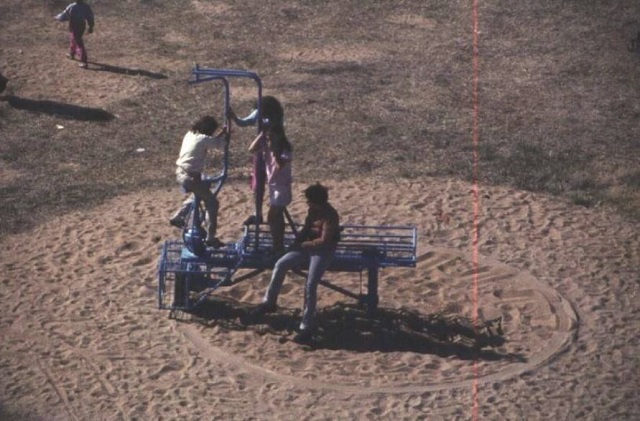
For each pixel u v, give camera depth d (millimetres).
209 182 50125
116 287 52844
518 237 59844
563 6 104438
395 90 84750
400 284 54125
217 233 58750
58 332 48531
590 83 87375
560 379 45500
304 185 66375
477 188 66750
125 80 86250
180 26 99875
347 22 100875
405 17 102188
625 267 56500
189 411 42562
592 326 50250
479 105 81938
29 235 59062
